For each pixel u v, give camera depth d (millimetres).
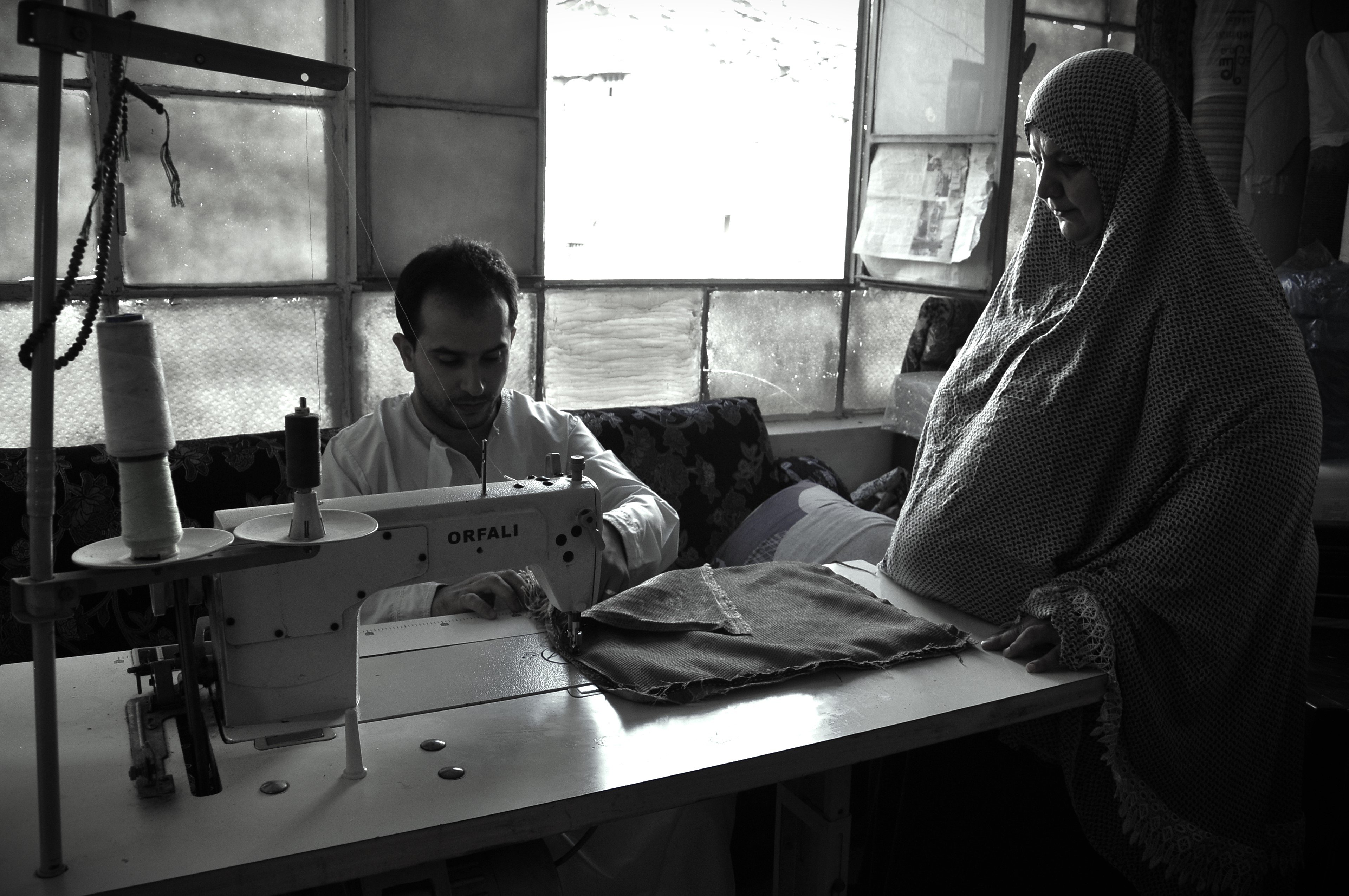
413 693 1306
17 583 900
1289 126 2990
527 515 1315
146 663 1337
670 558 1878
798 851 1531
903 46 2973
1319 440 1515
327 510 1159
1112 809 1520
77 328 2207
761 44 3031
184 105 2244
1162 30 3025
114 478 2082
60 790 991
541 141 2680
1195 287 1509
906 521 1742
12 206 2098
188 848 971
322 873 974
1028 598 1516
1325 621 2285
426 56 2486
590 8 2801
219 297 2361
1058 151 1611
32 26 841
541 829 1055
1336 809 1872
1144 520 1546
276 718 1209
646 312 2949
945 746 1806
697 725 1231
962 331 3158
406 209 2541
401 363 2615
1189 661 1464
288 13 2309
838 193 3230
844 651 1406
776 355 3195
